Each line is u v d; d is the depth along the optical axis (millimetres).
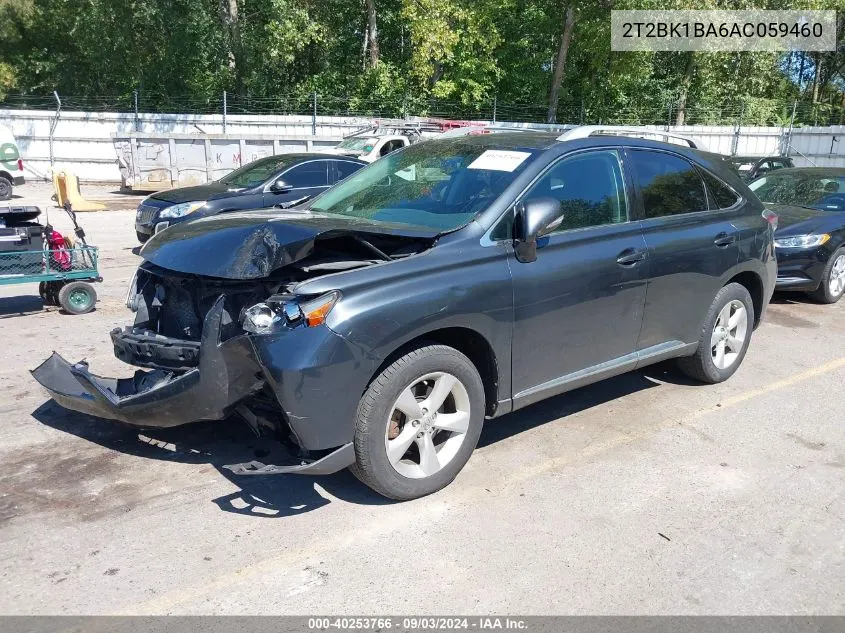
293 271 3760
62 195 9117
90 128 24578
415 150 5047
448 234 3908
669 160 5121
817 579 3309
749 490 4102
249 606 3029
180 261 3855
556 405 5301
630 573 3309
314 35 27266
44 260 7301
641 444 4660
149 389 3891
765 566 3393
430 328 3658
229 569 3273
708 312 5324
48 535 3514
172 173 19781
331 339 3363
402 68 28828
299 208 4910
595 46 27656
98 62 29312
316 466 3463
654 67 31047
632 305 4652
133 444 4508
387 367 3605
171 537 3518
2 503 3799
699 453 4551
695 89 31406
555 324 4227
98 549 3408
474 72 27109
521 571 3303
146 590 3119
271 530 3592
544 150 4379
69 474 4121
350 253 3957
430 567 3316
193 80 29000
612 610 3057
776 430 4922
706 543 3566
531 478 4176
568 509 3846
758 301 5852
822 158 27922
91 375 4113
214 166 19859
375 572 3271
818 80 37469
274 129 25172
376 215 4383
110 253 11562
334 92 28688
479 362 4113
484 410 4039
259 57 28562
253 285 3775
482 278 3848
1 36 30219
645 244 4680
